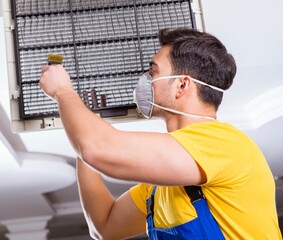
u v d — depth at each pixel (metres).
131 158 1.22
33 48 1.83
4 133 4.05
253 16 2.71
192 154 1.24
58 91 1.36
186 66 1.42
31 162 4.63
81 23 1.86
